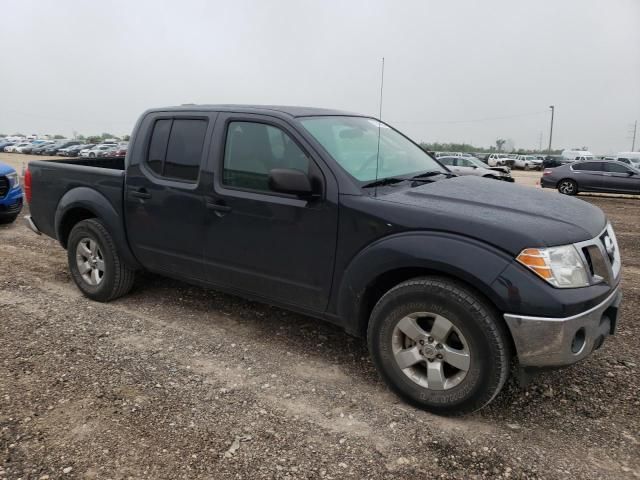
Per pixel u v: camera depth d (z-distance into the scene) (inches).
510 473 96.1
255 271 141.3
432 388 113.6
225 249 145.7
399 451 102.4
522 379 109.8
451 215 111.1
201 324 164.7
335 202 123.9
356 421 112.7
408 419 113.6
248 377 131.0
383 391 125.6
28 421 109.2
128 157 168.6
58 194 192.1
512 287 101.0
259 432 107.7
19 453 99.0
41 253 251.6
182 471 95.3
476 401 108.3
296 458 99.7
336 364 139.3
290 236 131.9
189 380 128.6
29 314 169.9
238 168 142.9
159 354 142.7
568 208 122.6
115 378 128.4
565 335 100.8
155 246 163.9
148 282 205.9
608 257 114.7
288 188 122.3
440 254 107.6
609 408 118.0
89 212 187.0
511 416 115.5
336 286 127.0
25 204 409.1
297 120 136.5
